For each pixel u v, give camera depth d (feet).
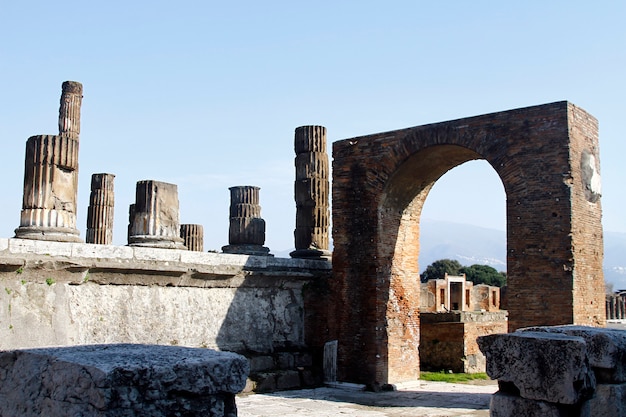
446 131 53.47
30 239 44.06
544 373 22.47
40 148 47.60
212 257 54.24
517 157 49.44
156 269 49.52
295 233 66.03
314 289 62.34
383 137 57.00
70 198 48.57
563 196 47.06
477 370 69.72
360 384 56.03
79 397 14.30
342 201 59.00
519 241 48.65
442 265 214.07
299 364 59.06
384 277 57.06
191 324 52.54
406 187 58.23
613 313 118.93
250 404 47.44
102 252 46.73
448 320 70.23
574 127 48.44
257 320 58.03
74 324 45.01
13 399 15.94
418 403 48.83
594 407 23.72
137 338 48.60
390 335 56.65
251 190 75.00
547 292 46.91
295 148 66.69
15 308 42.01
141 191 54.24
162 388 14.64
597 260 49.65
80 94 80.84
